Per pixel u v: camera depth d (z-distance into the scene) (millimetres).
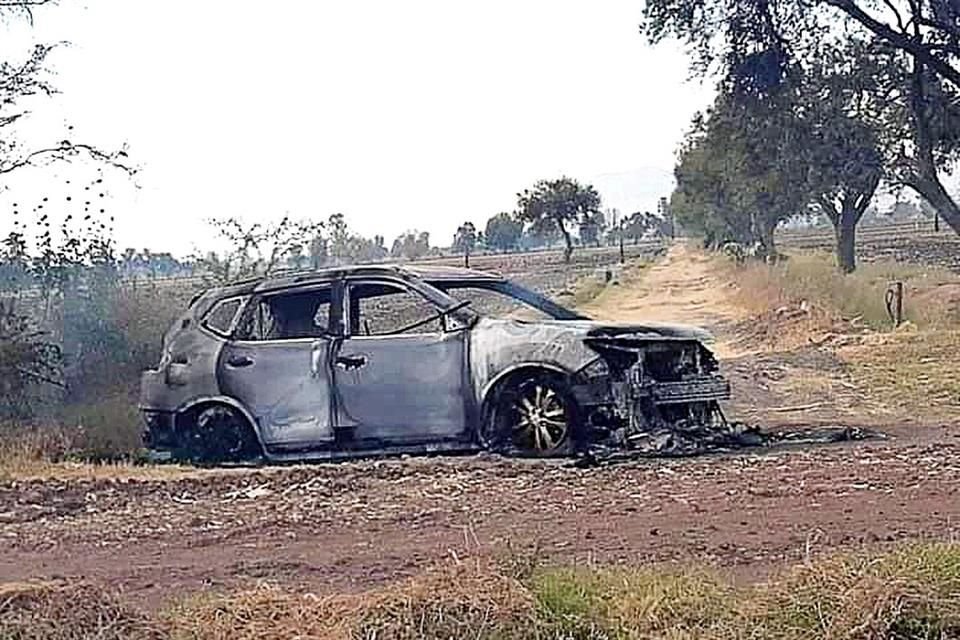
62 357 19922
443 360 13414
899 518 9453
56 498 11641
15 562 9258
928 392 18500
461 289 13797
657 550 8680
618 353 12977
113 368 20469
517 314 13742
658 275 68625
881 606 6297
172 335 14469
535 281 58969
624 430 12836
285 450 13766
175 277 23922
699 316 39531
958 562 6676
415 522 10062
